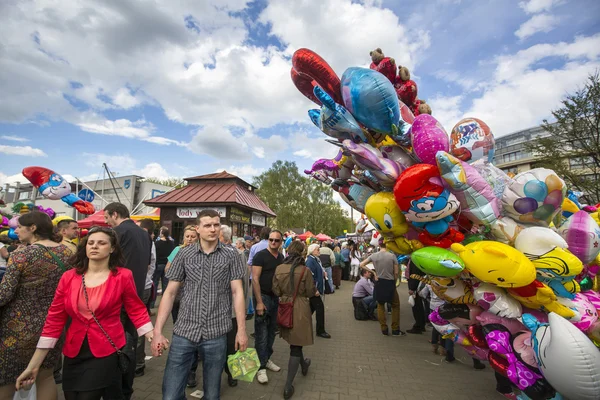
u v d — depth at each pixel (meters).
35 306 2.38
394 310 6.07
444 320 3.05
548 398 2.29
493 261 2.30
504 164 38.88
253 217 18.64
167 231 7.74
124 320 2.88
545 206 2.39
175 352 2.39
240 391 3.57
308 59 2.87
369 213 3.00
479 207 2.50
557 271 2.26
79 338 2.14
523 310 2.58
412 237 2.96
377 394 3.61
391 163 2.77
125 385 2.86
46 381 2.49
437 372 4.29
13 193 35.66
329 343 5.55
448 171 2.37
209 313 2.45
